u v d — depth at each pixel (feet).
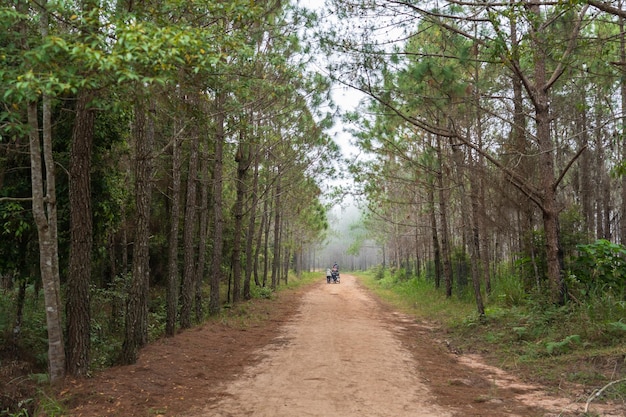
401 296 77.30
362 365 26.22
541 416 17.03
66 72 15.76
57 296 22.26
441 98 33.06
